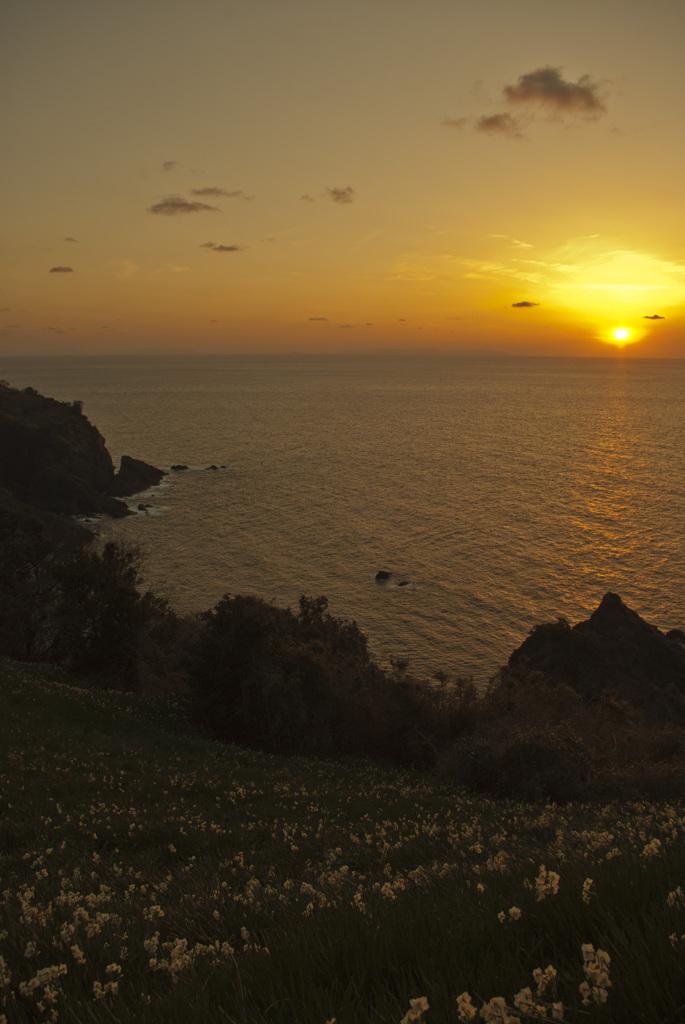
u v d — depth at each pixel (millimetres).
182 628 54188
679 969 2342
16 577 39281
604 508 112000
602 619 51156
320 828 13078
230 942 4727
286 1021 2771
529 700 30547
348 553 90125
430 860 8859
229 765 22500
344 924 3799
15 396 147125
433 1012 2434
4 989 3664
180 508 118812
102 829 12734
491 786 20391
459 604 72125
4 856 10594
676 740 24188
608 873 3766
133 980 4035
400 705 31172
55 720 24094
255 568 85000
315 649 35875
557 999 2332
